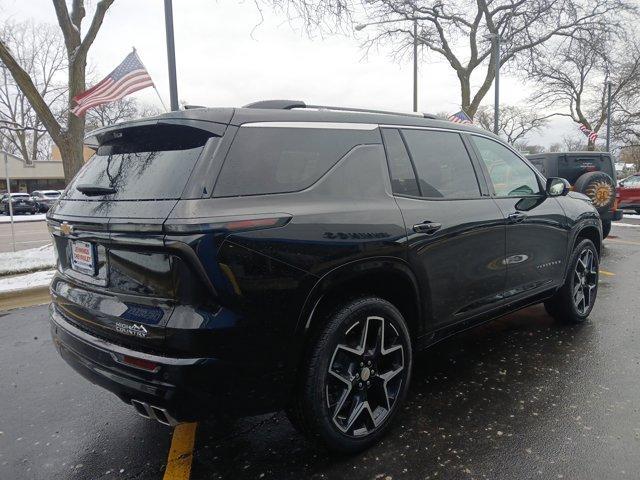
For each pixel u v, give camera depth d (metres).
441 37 18.97
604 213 9.06
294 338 2.25
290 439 2.78
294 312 2.24
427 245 2.85
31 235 17.56
